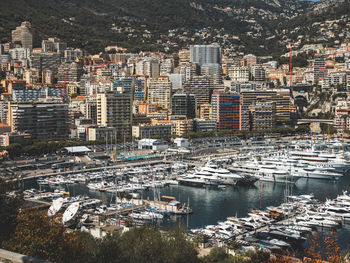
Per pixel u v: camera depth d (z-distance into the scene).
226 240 194.50
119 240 123.38
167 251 115.00
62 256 102.12
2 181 130.75
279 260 116.19
